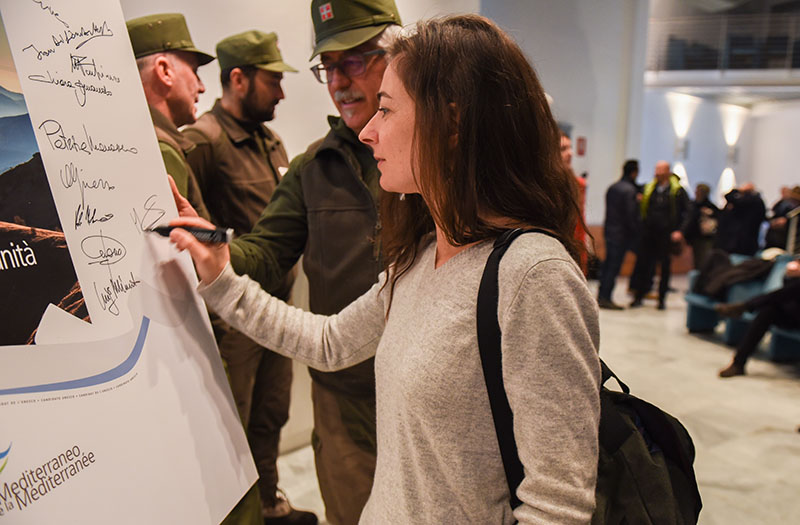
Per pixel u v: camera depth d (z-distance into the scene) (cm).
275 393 200
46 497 54
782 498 226
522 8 612
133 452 67
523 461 62
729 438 277
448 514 70
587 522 59
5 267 55
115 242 73
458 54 66
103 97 76
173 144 116
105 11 81
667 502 69
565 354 59
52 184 63
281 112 243
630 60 725
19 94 61
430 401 68
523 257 62
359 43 126
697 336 457
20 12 64
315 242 142
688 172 1071
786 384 348
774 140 1142
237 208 194
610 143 735
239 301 98
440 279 73
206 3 215
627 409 78
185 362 82
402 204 86
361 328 95
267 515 200
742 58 950
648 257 562
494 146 67
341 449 150
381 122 75
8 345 54
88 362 63
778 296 353
